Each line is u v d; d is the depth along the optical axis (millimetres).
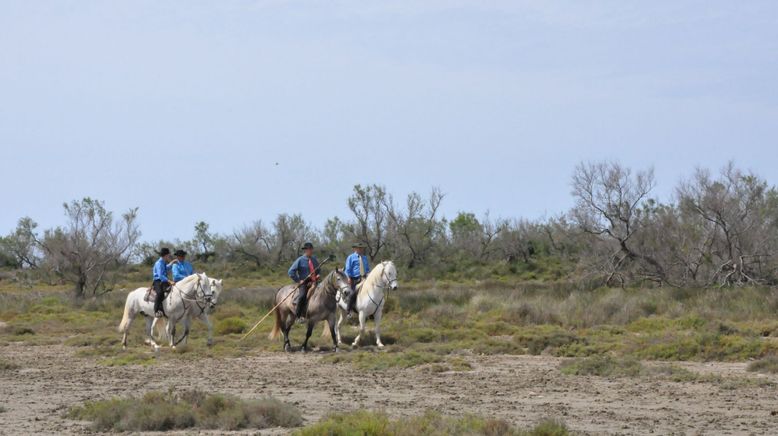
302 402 15258
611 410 14273
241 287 57500
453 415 13672
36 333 29812
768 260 40438
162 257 24078
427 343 24797
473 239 67625
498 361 21172
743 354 20938
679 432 12391
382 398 15664
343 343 25156
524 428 12383
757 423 13023
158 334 27797
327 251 64750
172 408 13180
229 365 20953
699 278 41438
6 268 65438
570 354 22219
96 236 46031
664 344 22203
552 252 64188
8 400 15602
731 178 42969
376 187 62344
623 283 41938
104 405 13633
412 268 61500
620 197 43875
